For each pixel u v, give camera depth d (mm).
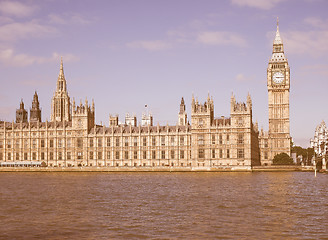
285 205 85625
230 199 95250
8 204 89438
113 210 81000
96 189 120938
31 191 115750
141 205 87250
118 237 59875
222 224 67312
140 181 152375
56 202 92375
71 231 63438
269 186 126375
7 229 64938
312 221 69250
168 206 85438
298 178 164125
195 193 108062
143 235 60812
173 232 62375
